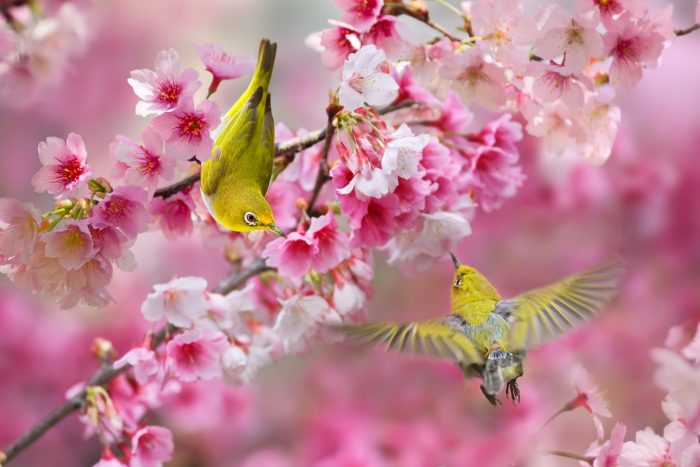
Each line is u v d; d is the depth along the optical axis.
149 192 4.49
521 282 5.14
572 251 5.10
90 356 4.96
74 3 4.92
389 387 5.01
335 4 4.54
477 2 4.53
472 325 4.52
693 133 5.02
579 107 4.55
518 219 5.06
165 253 5.02
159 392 4.65
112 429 4.59
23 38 4.86
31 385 4.96
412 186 4.52
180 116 4.48
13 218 4.48
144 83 4.48
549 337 4.52
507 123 4.61
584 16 4.52
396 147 4.48
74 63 5.18
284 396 5.01
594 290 4.53
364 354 5.02
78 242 4.48
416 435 4.95
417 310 5.12
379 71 4.54
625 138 5.02
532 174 5.02
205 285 4.55
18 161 5.12
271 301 4.63
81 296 4.50
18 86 4.87
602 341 4.98
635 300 5.01
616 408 4.96
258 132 4.51
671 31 4.54
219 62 4.52
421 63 4.56
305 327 4.56
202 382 4.93
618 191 5.03
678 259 5.02
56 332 4.96
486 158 4.60
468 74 4.55
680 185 5.02
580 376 4.57
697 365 4.54
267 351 4.61
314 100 5.53
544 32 4.52
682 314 4.99
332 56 4.55
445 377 5.00
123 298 4.99
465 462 4.90
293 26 5.73
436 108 4.60
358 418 4.98
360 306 4.57
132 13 5.44
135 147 4.49
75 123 5.26
